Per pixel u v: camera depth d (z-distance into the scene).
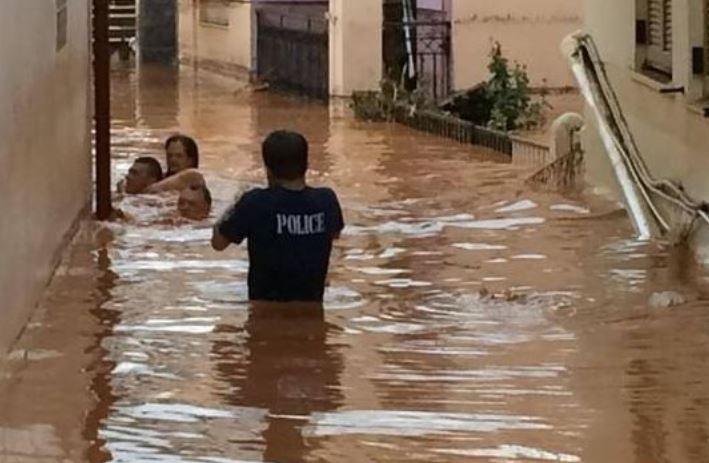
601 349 7.68
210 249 10.45
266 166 8.61
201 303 8.65
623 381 7.01
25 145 7.74
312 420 6.31
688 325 8.23
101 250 10.34
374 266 9.96
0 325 6.77
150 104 22.55
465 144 17.61
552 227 11.57
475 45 22.62
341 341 7.79
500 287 9.31
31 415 6.37
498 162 15.90
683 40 10.81
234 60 27.39
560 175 13.89
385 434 6.12
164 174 12.77
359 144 17.56
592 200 12.84
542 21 22.61
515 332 8.08
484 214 12.25
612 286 9.32
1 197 6.79
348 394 6.72
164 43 31.12
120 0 31.64
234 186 13.81
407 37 22.75
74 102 10.80
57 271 9.46
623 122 12.64
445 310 8.61
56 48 9.45
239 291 8.98
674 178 11.14
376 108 20.36
